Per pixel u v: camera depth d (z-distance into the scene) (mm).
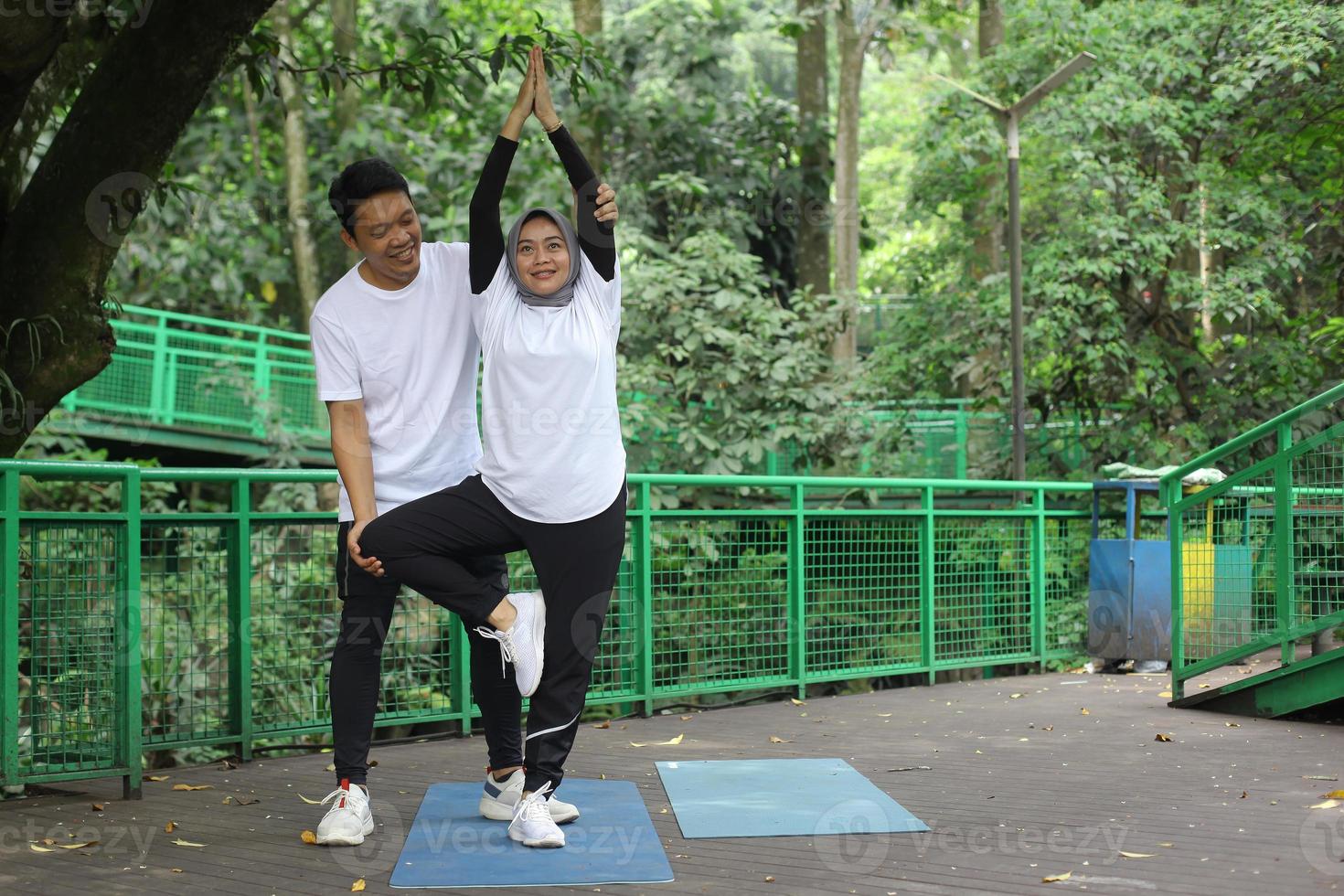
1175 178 11383
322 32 16703
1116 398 11711
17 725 4117
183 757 6855
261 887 3156
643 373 10109
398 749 5367
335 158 15570
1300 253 11055
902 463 12711
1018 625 7957
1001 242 14125
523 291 3498
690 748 5254
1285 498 5773
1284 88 10812
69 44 6008
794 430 10391
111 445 14219
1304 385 10984
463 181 14758
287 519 5344
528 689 3494
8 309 5250
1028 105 9992
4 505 4086
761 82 17578
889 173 27312
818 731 5691
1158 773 4562
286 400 14516
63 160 5254
